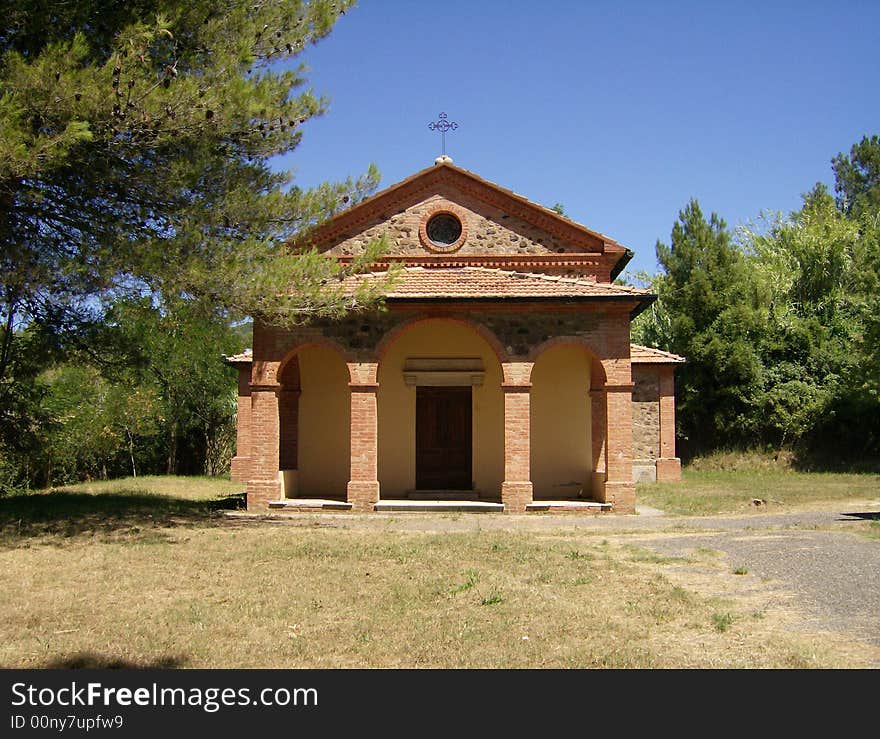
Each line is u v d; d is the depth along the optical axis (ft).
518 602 28.27
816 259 124.67
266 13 48.26
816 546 38.52
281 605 28.04
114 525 49.01
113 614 26.91
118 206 46.50
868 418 106.83
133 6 44.86
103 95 39.32
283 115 47.01
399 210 66.33
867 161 175.11
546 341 58.75
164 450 110.83
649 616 26.22
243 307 46.62
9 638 24.29
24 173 38.24
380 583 31.65
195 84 41.60
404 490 66.13
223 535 45.19
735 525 49.55
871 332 98.07
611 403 58.23
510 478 57.98
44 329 61.93
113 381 68.44
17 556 37.88
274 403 59.72
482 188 66.44
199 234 44.78
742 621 25.45
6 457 71.15
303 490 67.31
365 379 58.95
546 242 65.98
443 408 67.46
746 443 115.34
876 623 24.72
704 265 117.50
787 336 116.26
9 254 43.70
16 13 41.19
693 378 115.03
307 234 55.36
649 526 50.08
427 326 67.41
